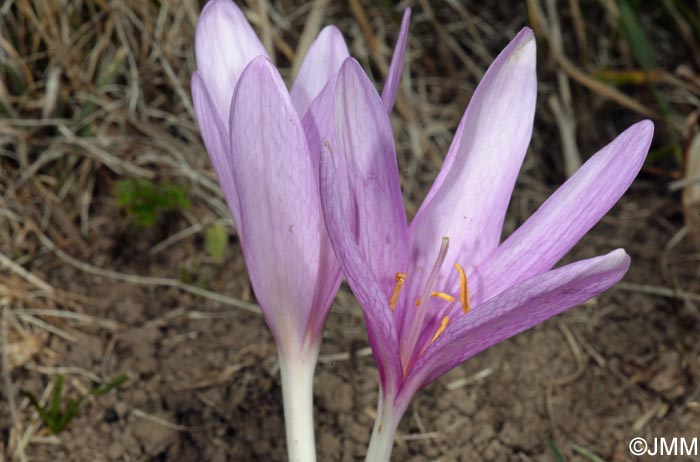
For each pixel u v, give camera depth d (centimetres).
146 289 38
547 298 21
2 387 34
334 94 23
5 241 38
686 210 40
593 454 33
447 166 24
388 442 24
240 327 37
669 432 34
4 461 33
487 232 24
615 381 35
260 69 21
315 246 23
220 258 39
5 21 40
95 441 33
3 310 36
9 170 40
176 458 33
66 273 38
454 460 33
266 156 22
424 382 23
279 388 35
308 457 24
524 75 24
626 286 38
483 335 22
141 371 35
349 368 36
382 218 23
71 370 35
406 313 24
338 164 23
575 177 23
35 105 40
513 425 34
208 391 35
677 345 36
